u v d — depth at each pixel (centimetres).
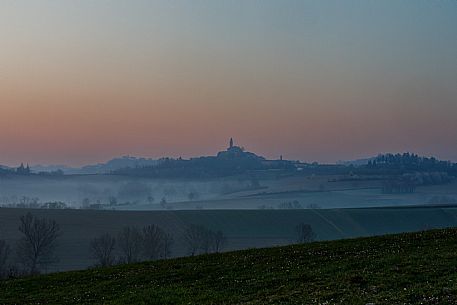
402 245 6588
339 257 6225
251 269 6047
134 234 18862
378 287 4616
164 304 4834
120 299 5156
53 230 19000
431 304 3931
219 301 4772
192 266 6562
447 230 7512
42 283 6400
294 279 5319
